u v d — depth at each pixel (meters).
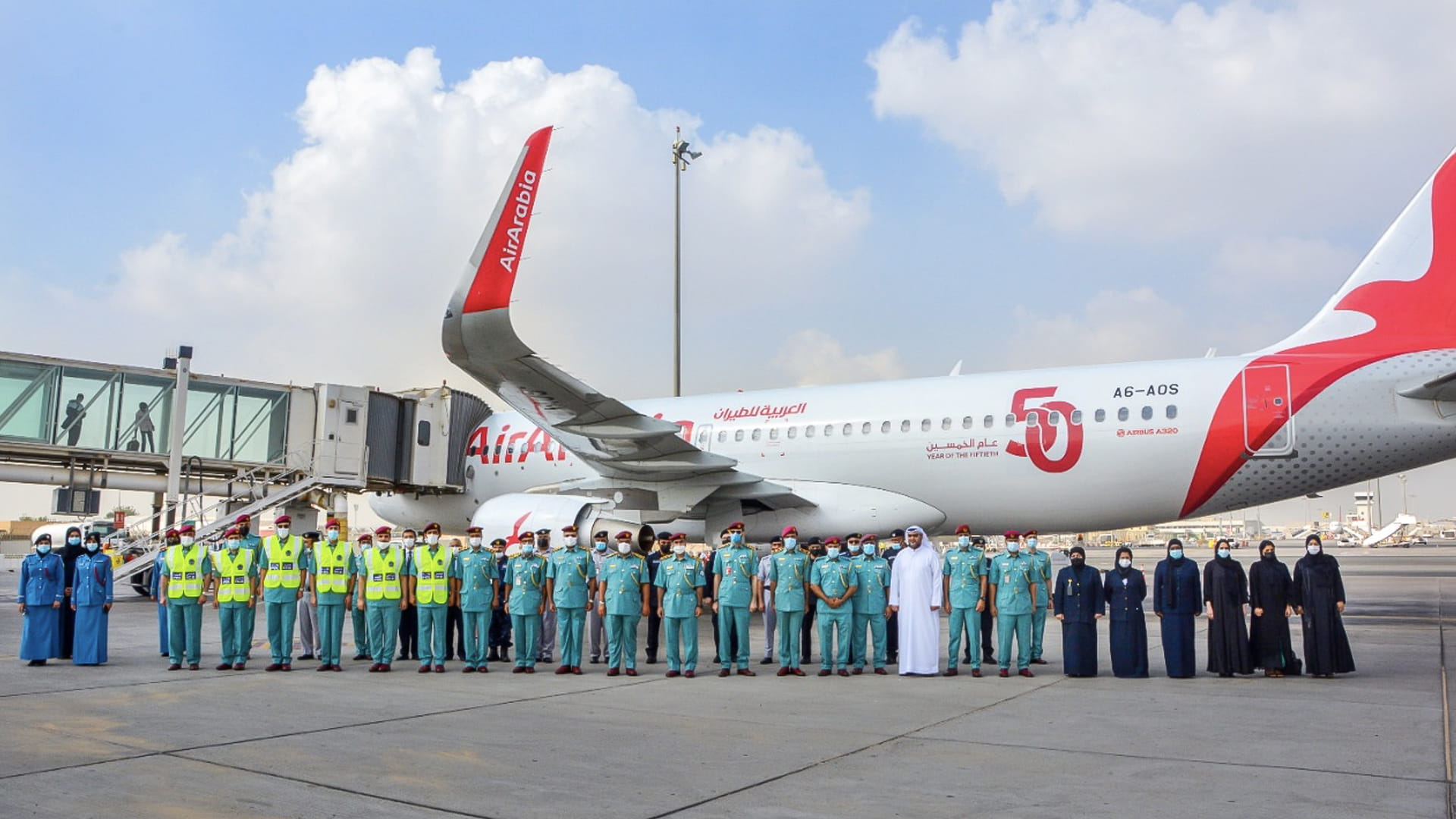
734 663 14.18
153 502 27.25
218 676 12.74
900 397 20.62
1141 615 12.74
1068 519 19.31
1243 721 9.35
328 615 13.55
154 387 24.39
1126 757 7.76
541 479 24.66
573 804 6.33
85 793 6.48
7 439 22.59
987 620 14.45
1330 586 12.42
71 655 14.50
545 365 16.39
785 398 22.06
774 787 6.77
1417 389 16.91
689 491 20.31
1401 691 11.27
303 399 25.66
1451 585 33.53
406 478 25.78
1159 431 18.14
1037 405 19.14
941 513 20.14
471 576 13.44
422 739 8.38
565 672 13.22
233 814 6.02
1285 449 17.45
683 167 34.62
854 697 11.02
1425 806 6.27
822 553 16.16
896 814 6.11
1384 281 17.78
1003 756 7.79
